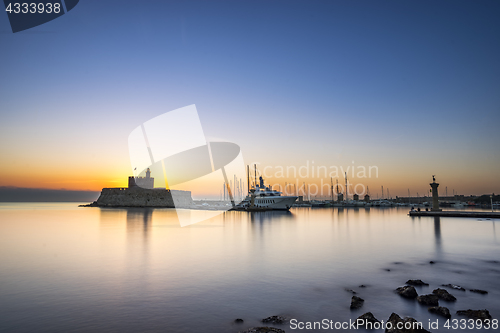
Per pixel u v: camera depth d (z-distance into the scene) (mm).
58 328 8539
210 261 17359
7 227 38688
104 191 137875
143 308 10117
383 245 23578
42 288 12156
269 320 9273
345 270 15312
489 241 25672
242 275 14289
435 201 64188
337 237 28656
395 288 12430
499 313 9859
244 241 25812
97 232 32781
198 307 10258
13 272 14727
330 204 147000
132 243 24469
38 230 34906
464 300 11055
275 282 13164
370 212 86062
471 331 8633
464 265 16562
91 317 9344
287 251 20781
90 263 16781
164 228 37469
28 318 9211
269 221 50188
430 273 14805
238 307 10305
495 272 15055
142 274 14406
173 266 16062
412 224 43281
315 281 13344
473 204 136125
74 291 11797
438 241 25781
